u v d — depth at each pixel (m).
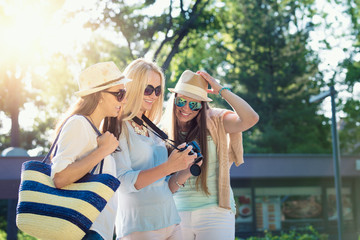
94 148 2.51
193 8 17.95
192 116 3.64
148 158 3.10
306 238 18.69
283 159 21.66
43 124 28.42
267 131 27.06
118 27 17.31
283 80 26.86
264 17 26.00
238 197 21.70
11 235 18.36
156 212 3.03
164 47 19.34
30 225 2.25
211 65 24.23
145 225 2.99
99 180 2.36
